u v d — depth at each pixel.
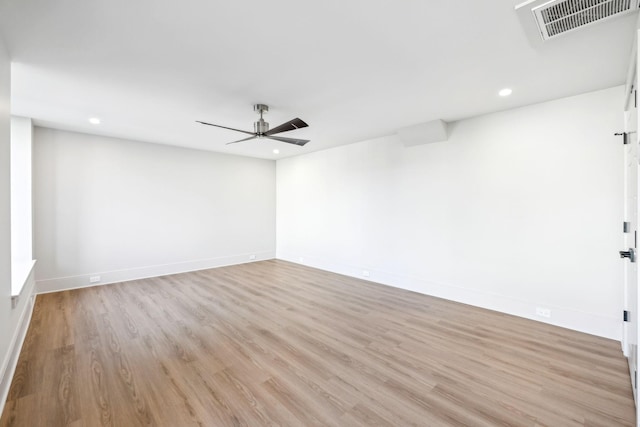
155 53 2.15
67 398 1.90
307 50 2.12
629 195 2.35
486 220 3.55
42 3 1.60
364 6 1.64
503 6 1.64
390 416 1.76
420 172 4.21
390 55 2.18
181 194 5.45
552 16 1.70
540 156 3.13
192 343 2.69
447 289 3.95
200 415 1.76
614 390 2.00
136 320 3.21
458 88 2.78
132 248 4.91
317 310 3.54
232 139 4.82
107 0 1.58
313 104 3.20
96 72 2.43
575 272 2.94
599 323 2.81
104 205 4.62
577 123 2.91
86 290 4.29
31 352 2.49
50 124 3.95
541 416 1.76
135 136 4.63
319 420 1.73
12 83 2.63
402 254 4.46
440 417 1.75
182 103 3.16
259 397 1.93
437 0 1.59
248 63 2.30
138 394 1.95
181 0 1.59
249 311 3.51
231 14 1.71
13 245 3.69
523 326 3.05
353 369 2.27
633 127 2.08
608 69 2.38
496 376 2.17
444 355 2.47
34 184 4.02
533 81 2.62
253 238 6.54
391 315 3.38
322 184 5.76
